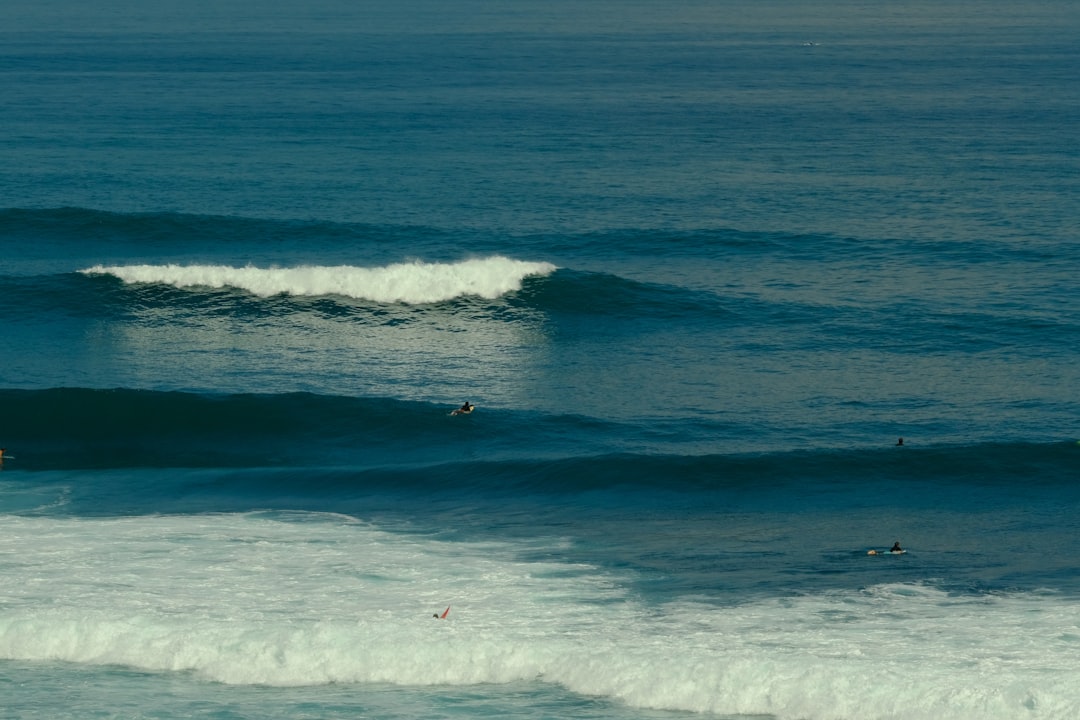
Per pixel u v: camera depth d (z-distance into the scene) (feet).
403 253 325.21
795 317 267.59
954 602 141.28
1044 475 184.34
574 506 176.55
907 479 183.83
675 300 276.62
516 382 231.71
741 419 210.38
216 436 209.56
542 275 278.46
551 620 137.08
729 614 138.51
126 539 160.97
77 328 262.88
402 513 173.68
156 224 340.59
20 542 159.33
